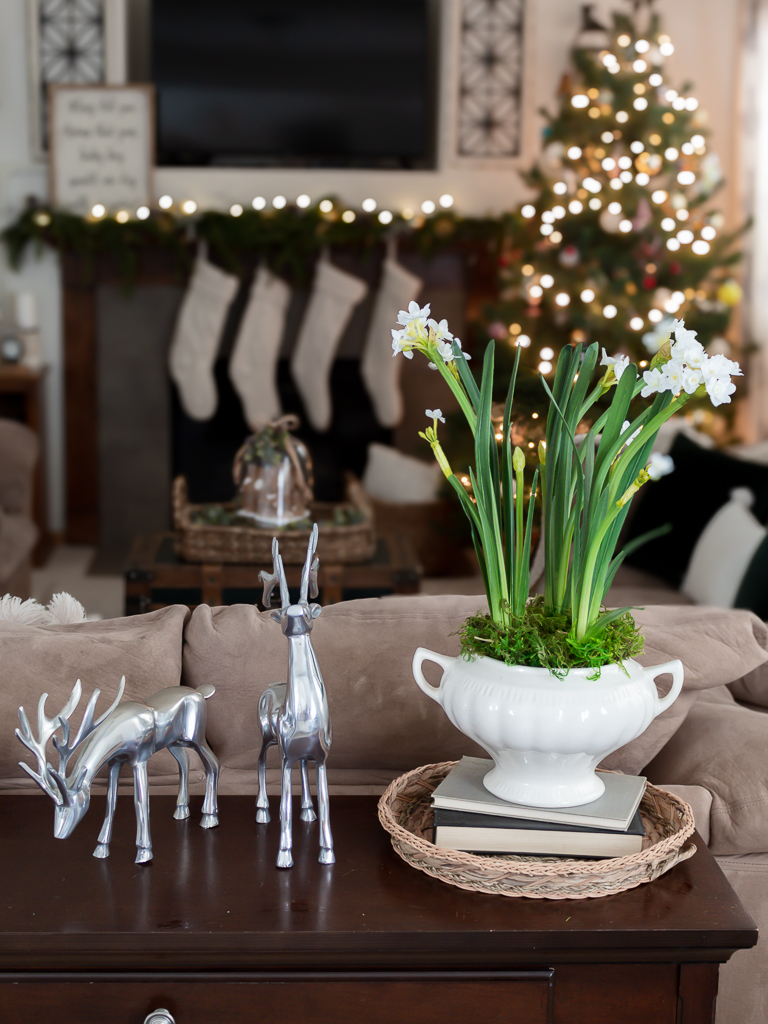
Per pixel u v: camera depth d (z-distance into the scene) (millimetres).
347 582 2836
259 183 4742
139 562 2818
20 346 4582
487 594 1095
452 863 1007
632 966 976
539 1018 966
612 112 3994
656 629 1335
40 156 4660
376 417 4938
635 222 3896
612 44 4172
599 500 1020
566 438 1033
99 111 4566
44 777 995
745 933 948
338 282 4637
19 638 1277
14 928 929
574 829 1037
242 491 2943
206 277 4625
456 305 4801
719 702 1494
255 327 4691
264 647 1273
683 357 948
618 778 1141
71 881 1014
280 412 4941
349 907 975
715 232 4062
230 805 1188
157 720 1050
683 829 1051
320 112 4746
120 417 4832
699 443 3262
